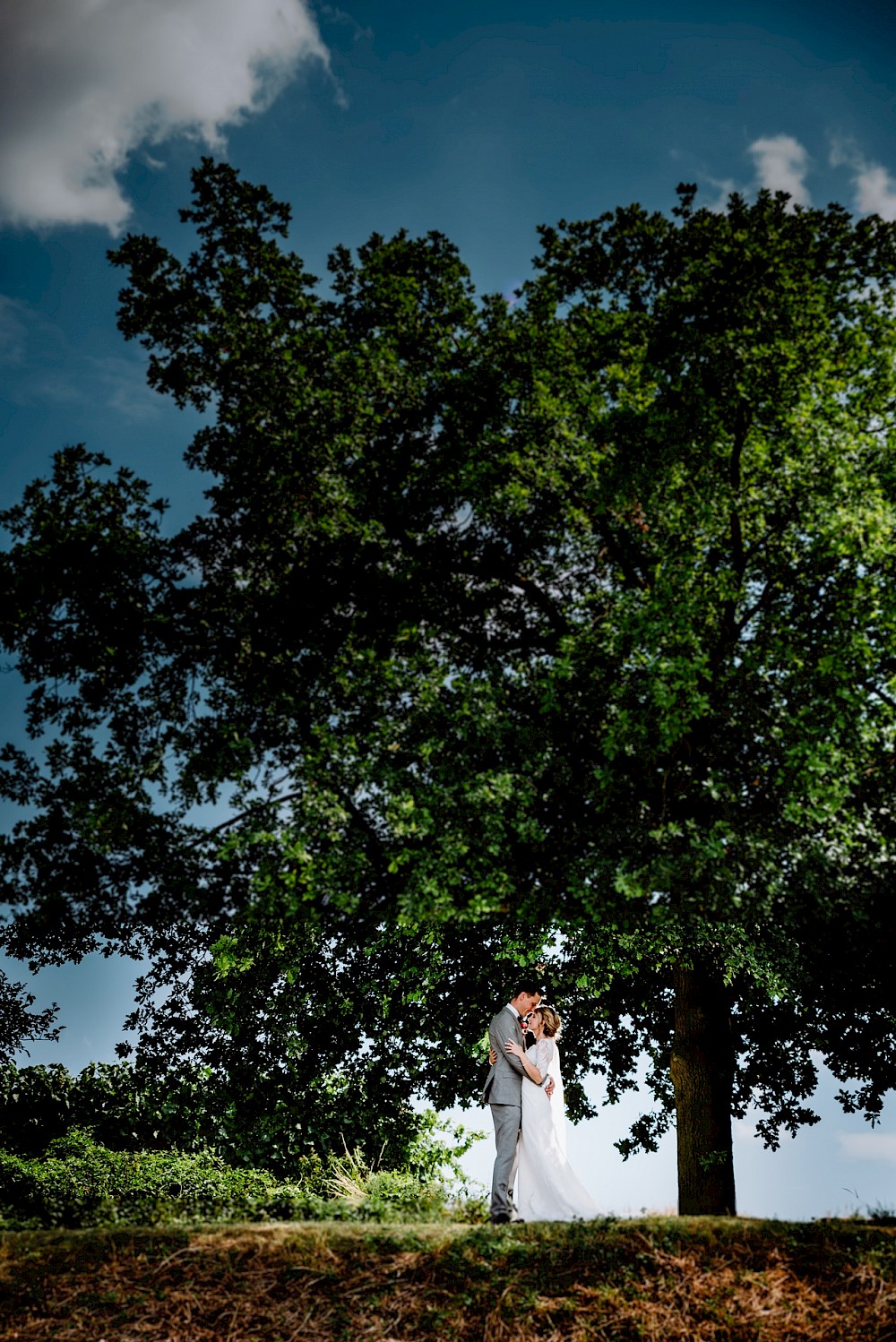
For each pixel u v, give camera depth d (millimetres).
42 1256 7082
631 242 12250
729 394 10609
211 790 10258
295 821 9586
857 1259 7324
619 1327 6578
